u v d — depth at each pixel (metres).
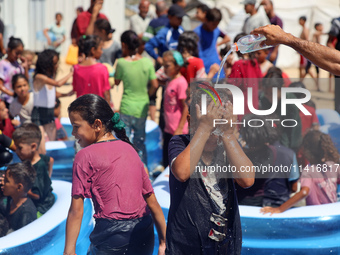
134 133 7.04
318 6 19.64
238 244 3.17
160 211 3.60
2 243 3.71
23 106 7.21
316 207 4.36
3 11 20.70
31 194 4.64
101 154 3.32
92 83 6.63
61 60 20.91
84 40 6.63
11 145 5.50
